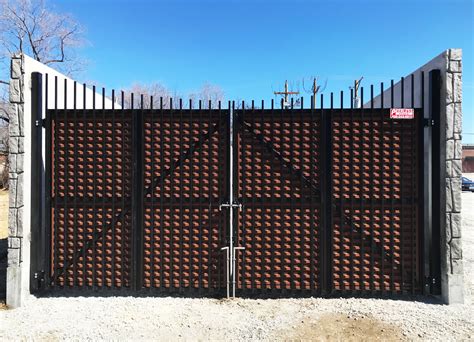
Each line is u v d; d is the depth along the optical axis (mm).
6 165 25422
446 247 4387
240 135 4664
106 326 3850
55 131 4711
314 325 3846
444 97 4426
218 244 4641
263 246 4609
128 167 4691
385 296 4676
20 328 3828
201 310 4234
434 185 4504
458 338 3570
